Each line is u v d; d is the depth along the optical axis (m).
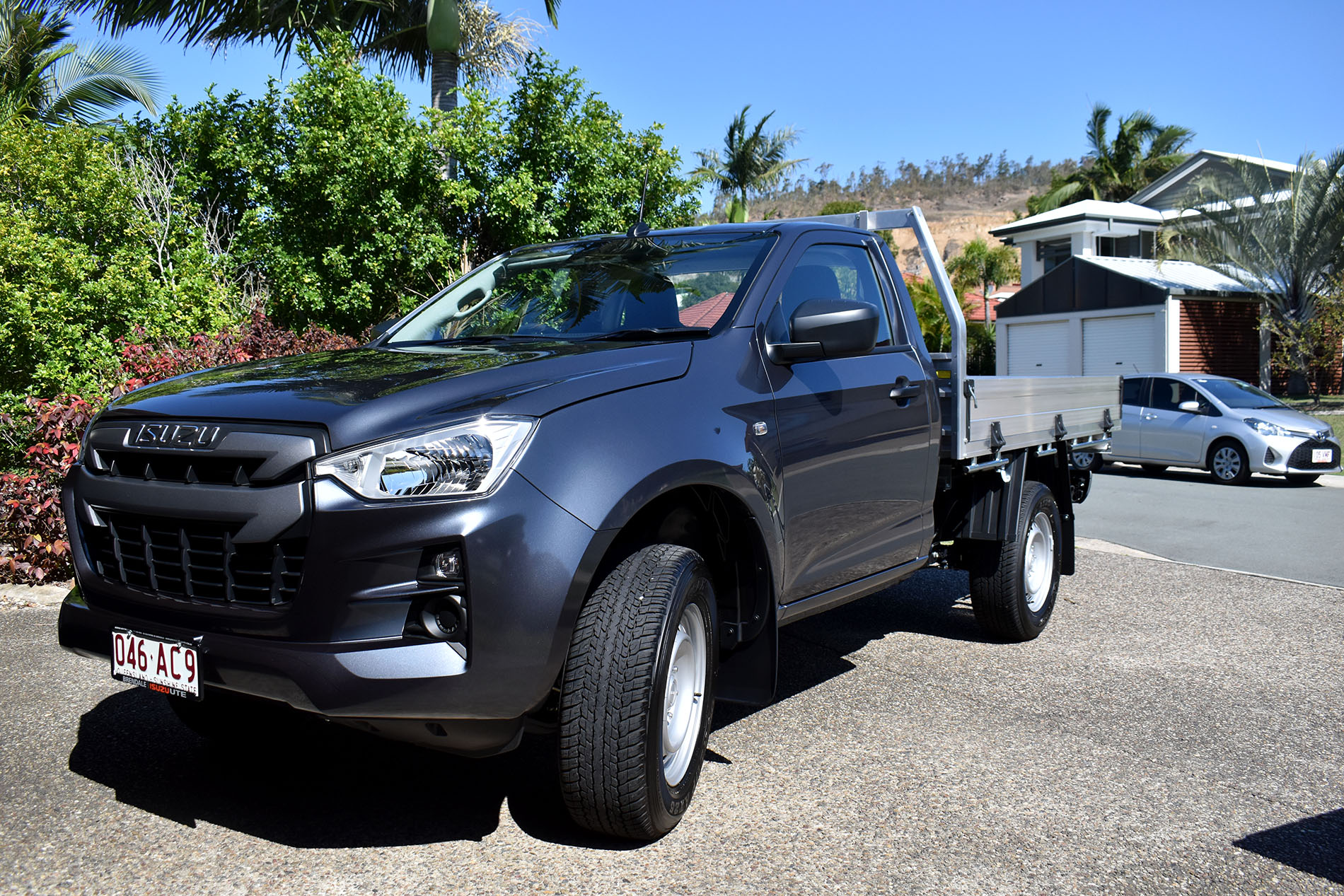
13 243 8.84
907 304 4.44
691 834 2.86
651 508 2.90
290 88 12.38
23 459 6.80
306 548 2.37
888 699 4.15
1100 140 43.69
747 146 34.03
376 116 12.06
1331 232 22.88
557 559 2.46
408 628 2.39
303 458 2.39
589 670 2.59
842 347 3.25
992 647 5.04
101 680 4.11
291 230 12.42
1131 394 14.49
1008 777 3.32
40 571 5.64
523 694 2.44
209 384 2.87
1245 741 3.70
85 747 3.41
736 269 3.60
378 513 2.36
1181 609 5.93
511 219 12.66
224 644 2.45
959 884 2.59
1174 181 32.59
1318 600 6.19
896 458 4.03
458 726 2.43
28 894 2.44
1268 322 24.36
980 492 4.91
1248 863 2.74
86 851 2.67
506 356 2.95
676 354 3.08
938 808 3.06
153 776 3.20
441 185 12.30
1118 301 25.30
